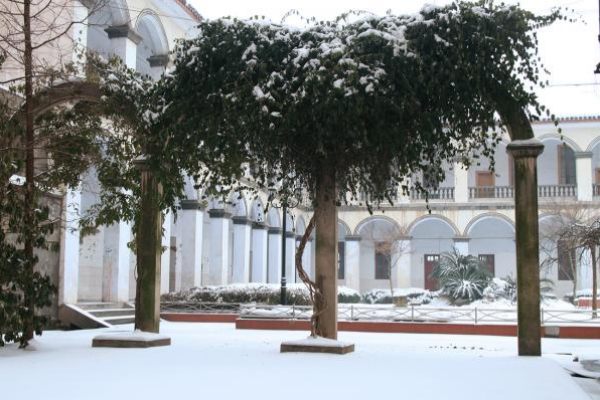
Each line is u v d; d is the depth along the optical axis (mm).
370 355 10281
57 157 12234
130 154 12781
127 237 20938
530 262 10539
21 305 10609
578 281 34812
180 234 28703
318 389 6941
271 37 9977
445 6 9633
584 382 8883
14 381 7344
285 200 11000
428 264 40062
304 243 10719
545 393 6941
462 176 37062
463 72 9609
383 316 19828
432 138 9781
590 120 35031
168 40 22750
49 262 16906
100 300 20906
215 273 27750
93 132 12445
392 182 10672
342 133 9719
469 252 39500
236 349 11000
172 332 17094
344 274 40000
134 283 23219
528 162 10578
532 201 10578
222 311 22875
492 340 16062
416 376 8023
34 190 10961
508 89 9945
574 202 34094
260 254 32344
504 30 9594
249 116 9586
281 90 9586
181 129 10312
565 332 17328
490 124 10211
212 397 6410
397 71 9352
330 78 9188
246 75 9656
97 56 12789
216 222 27953
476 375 8188
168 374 7926
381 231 38281
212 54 10023
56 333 15195
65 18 16234
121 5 19719
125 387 6949
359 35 9398
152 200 11719
